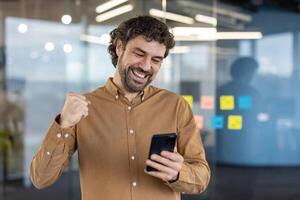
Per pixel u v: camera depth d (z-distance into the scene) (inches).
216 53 152.7
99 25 178.5
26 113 191.0
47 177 54.8
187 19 154.6
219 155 153.3
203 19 153.3
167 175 49.4
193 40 154.0
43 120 191.0
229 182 153.3
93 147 57.0
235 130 151.9
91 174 56.8
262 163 151.7
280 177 151.4
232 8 151.3
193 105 154.7
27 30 187.8
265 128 150.6
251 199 152.2
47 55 188.2
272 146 150.9
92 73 183.5
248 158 152.1
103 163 56.5
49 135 52.8
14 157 191.2
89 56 183.0
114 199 55.8
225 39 152.3
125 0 168.2
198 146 58.3
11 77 189.9
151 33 53.2
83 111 51.8
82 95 57.6
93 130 57.5
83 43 183.6
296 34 148.3
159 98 59.4
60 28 185.6
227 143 152.7
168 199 56.6
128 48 54.7
